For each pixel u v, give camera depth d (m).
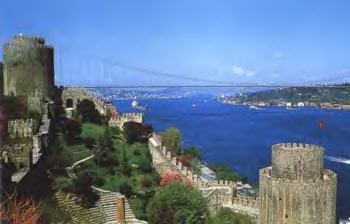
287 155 73.94
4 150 70.44
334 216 75.38
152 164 117.00
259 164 193.12
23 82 121.25
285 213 74.19
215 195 104.06
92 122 130.12
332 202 74.56
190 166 132.38
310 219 73.44
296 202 73.44
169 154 118.19
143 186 101.06
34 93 122.25
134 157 113.44
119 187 95.75
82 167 99.31
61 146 106.06
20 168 73.69
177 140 145.88
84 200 85.94
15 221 47.69
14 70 120.88
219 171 146.12
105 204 89.06
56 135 111.50
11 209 49.12
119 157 110.62
